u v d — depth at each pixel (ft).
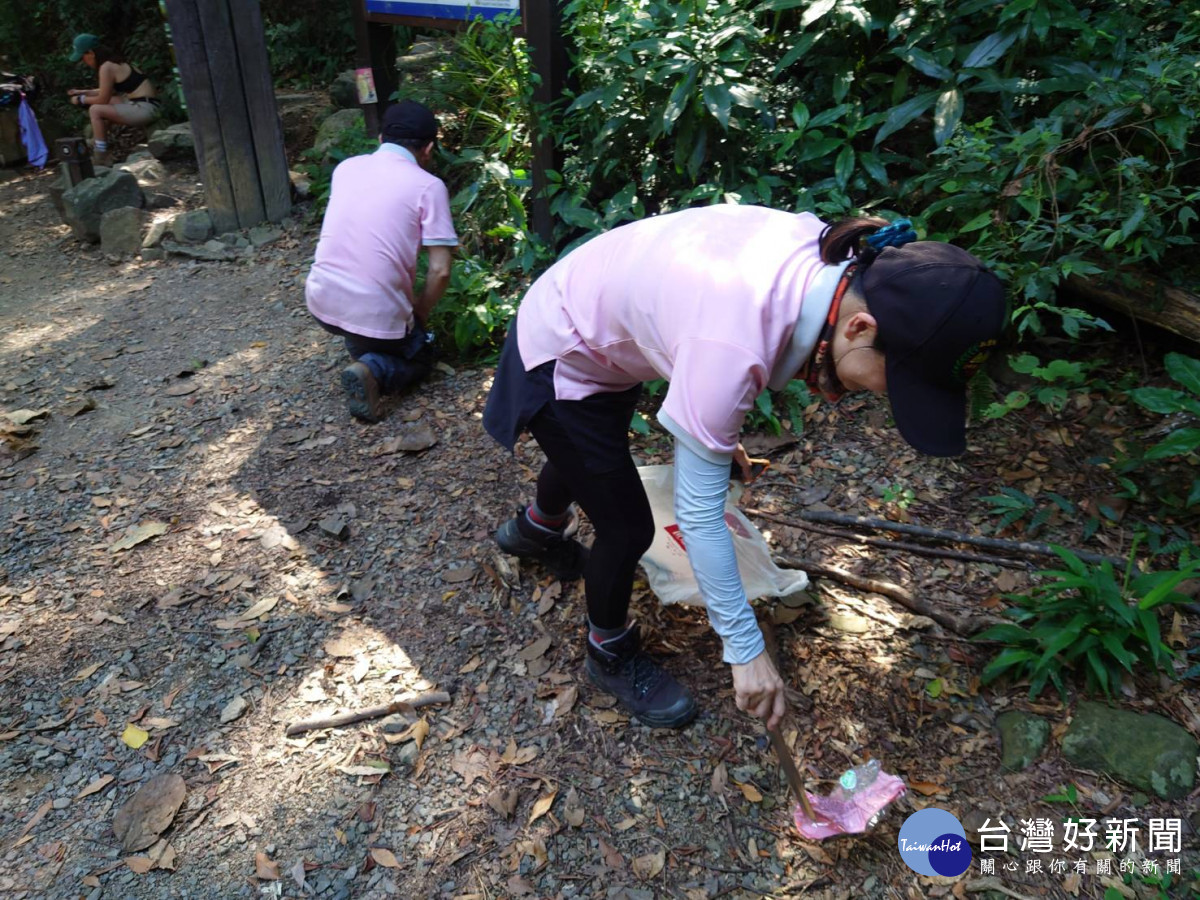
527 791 6.92
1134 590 7.27
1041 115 10.66
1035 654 7.16
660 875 6.35
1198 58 8.69
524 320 6.37
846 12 10.21
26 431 11.68
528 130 13.39
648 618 8.28
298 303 15.10
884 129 10.25
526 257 12.48
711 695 7.56
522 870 6.40
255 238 17.95
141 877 6.46
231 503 10.21
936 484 9.39
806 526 9.09
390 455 10.78
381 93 17.52
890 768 6.89
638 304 5.29
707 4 10.73
